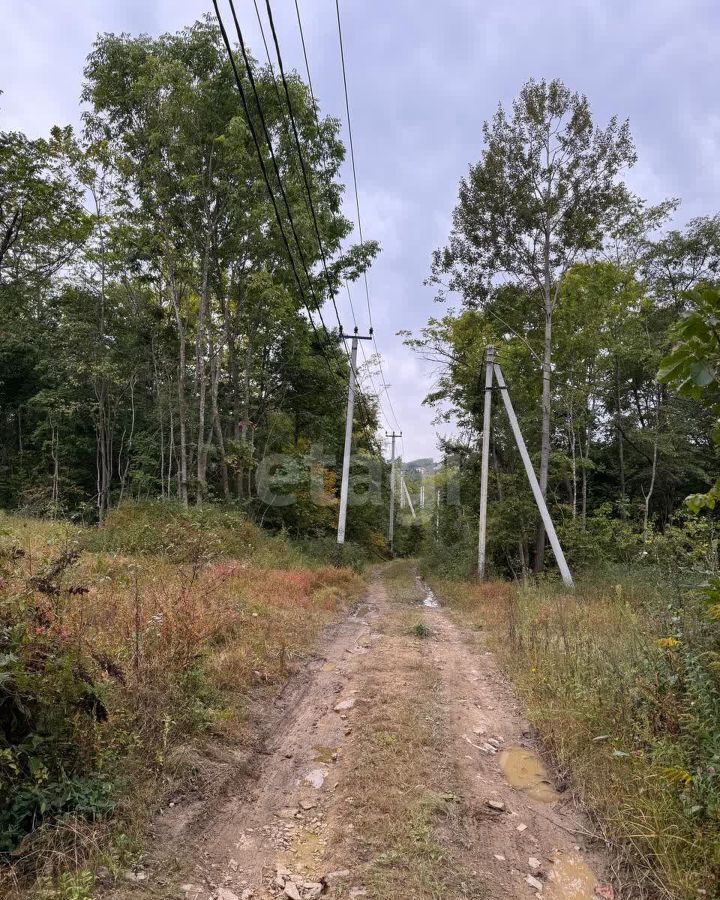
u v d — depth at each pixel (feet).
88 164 48.06
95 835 9.27
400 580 69.10
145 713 12.73
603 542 58.23
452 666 23.41
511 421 53.78
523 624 25.84
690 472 82.28
